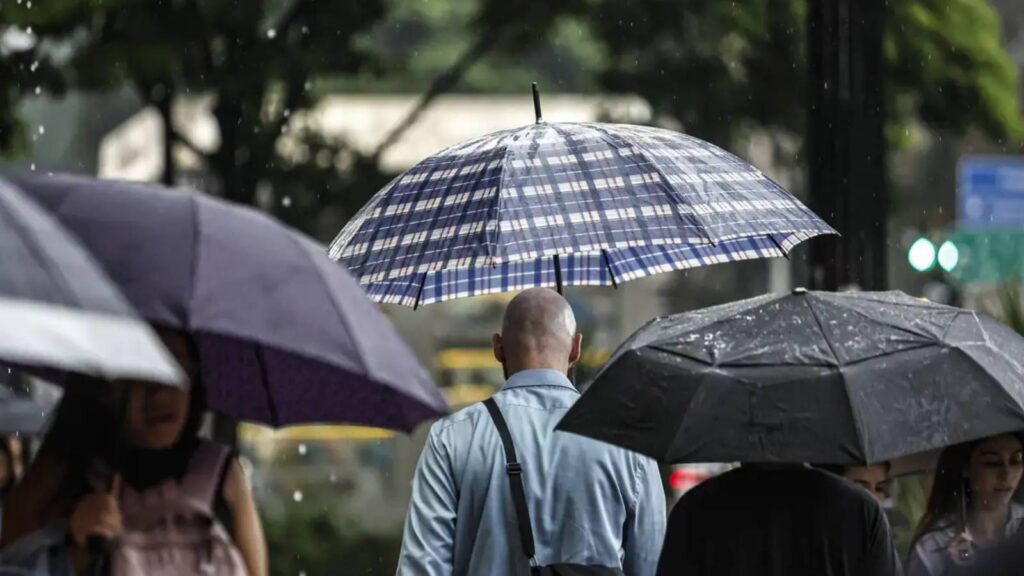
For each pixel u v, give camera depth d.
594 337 53.12
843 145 25.34
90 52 36.00
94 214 10.37
